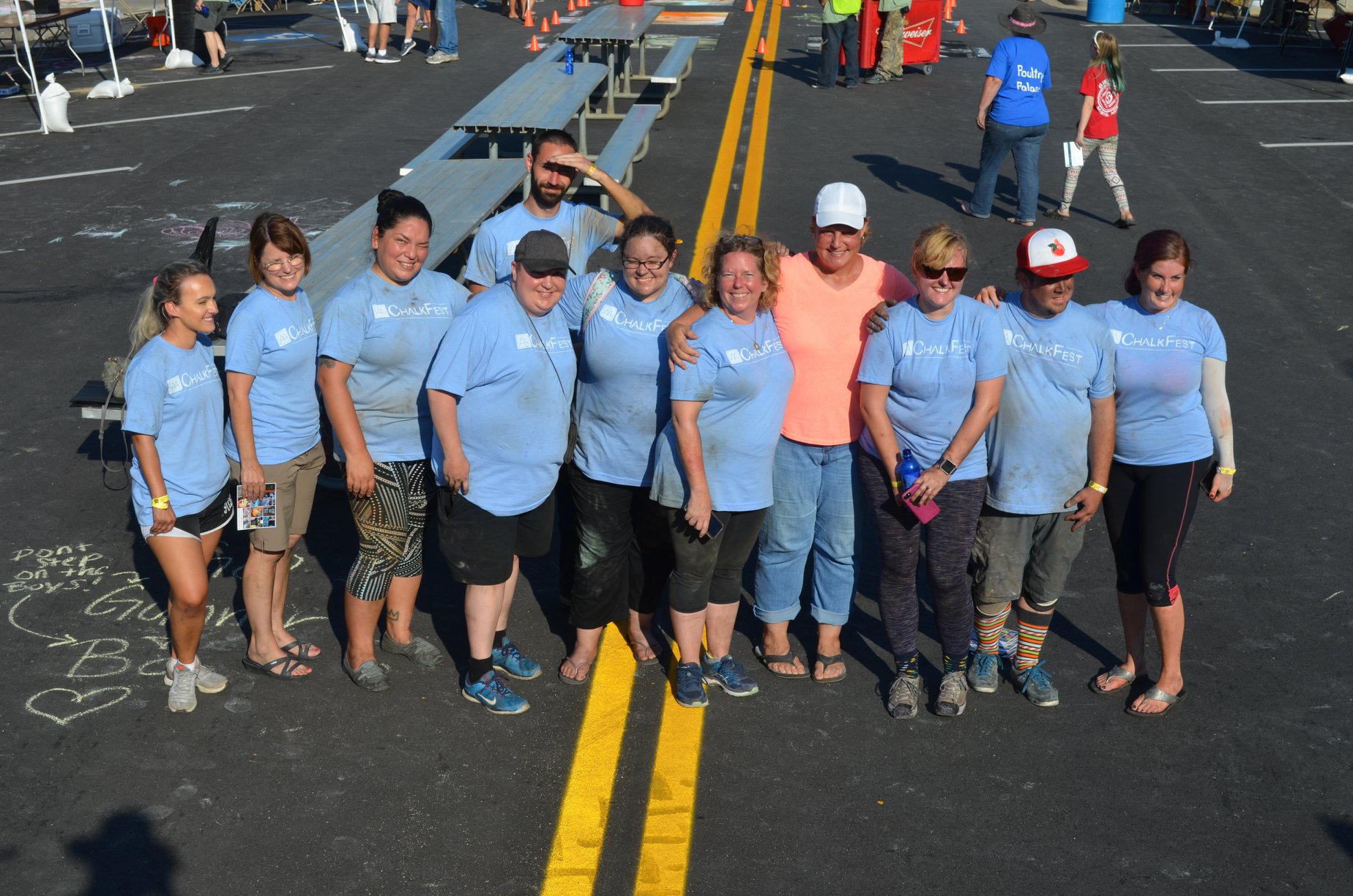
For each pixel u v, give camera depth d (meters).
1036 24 10.32
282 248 4.33
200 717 4.57
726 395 4.24
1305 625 5.31
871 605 5.52
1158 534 4.47
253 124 13.78
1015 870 3.93
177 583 4.36
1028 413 4.31
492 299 4.25
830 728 4.63
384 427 4.49
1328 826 4.14
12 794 4.12
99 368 7.62
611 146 10.98
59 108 13.29
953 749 4.52
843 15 15.48
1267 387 7.74
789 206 11.09
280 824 4.05
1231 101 15.62
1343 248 10.44
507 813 4.14
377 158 12.45
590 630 4.77
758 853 3.98
